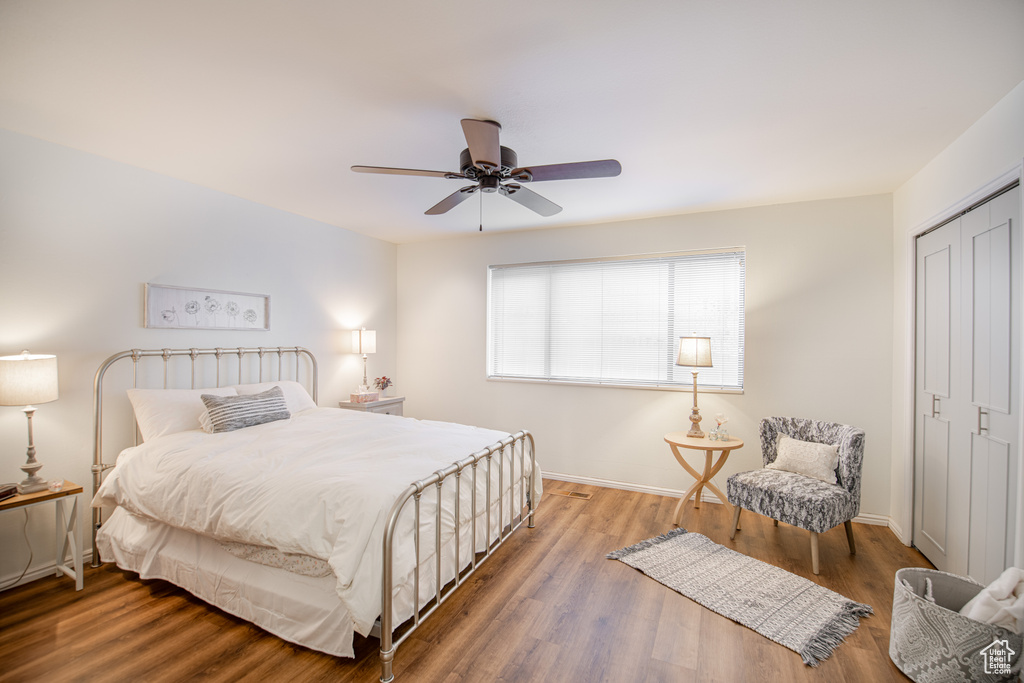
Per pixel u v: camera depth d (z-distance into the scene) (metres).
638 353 4.11
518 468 3.08
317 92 1.99
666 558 2.75
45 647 1.94
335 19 1.51
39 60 1.75
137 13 1.48
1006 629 1.62
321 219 4.13
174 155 2.70
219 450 2.49
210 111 2.16
